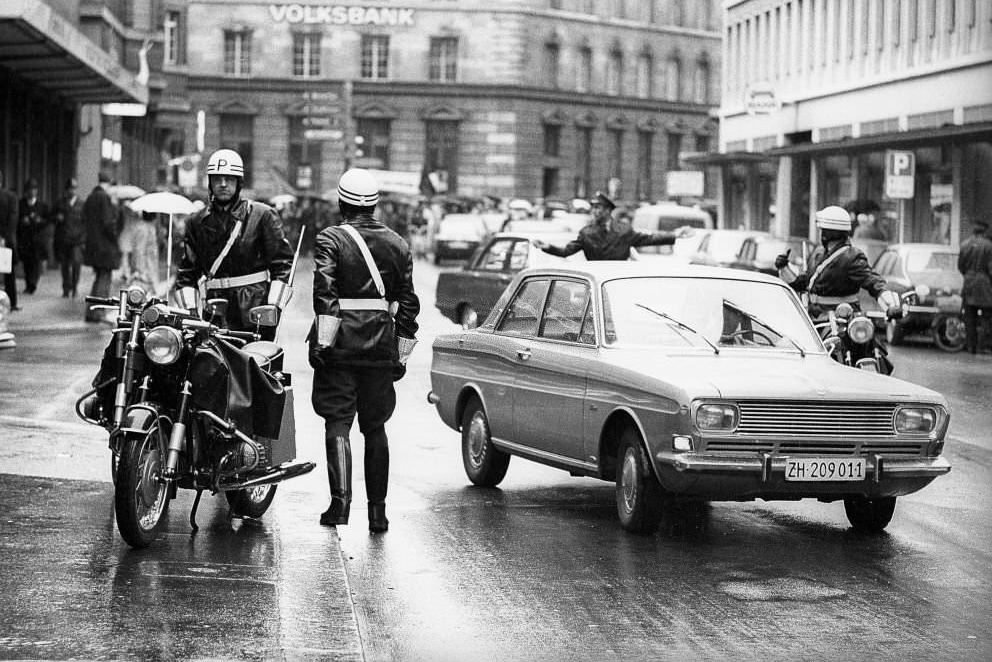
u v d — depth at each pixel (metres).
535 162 141.88
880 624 11.36
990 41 57.03
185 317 13.14
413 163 140.00
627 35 150.38
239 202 14.88
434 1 139.62
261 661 9.79
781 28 81.38
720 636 10.97
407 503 16.00
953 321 40.47
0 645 9.95
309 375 28.19
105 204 39.44
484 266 37.28
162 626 10.51
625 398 14.49
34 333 35.84
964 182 56.16
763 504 16.50
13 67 52.44
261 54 140.25
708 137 158.75
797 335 15.78
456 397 17.58
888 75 65.62
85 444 18.20
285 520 14.54
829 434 14.01
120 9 75.38
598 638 10.87
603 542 14.17
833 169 71.81
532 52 141.38
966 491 17.39
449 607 11.66
